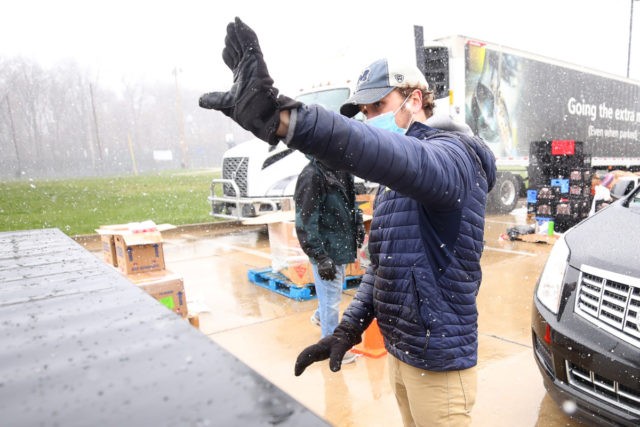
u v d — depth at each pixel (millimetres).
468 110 10055
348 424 2736
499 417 2762
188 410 495
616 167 15680
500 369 3336
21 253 1703
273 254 5473
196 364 606
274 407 501
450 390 1545
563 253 2721
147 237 3848
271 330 4180
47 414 493
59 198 18719
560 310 2496
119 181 32719
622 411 2143
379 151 1046
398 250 1513
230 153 8688
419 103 1598
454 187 1255
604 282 2311
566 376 2418
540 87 12000
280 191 7820
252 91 903
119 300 937
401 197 1514
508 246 7523
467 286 1493
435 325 1487
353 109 1734
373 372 3367
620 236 2584
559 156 8602
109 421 478
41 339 712
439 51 9281
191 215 12492
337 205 3135
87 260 1491
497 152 10867
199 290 5484
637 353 2078
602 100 14406
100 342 693
